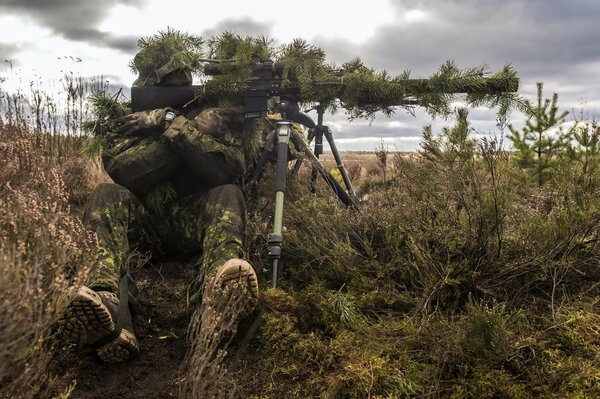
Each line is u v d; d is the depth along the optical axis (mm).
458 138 2971
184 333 2742
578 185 3088
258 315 2701
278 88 3271
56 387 2145
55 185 2516
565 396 2076
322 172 3639
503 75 3072
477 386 2180
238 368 2465
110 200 2939
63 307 1880
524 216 3072
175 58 3199
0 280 1604
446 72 3100
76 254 2174
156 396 2285
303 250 3281
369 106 3256
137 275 3283
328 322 2703
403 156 3479
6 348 1605
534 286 2807
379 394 2238
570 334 2400
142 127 3082
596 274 2904
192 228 3146
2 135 3236
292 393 2311
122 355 2438
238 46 3246
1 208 2023
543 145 4715
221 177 3143
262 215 3562
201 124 3104
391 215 3264
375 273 3084
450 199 3100
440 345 2336
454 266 2754
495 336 2268
